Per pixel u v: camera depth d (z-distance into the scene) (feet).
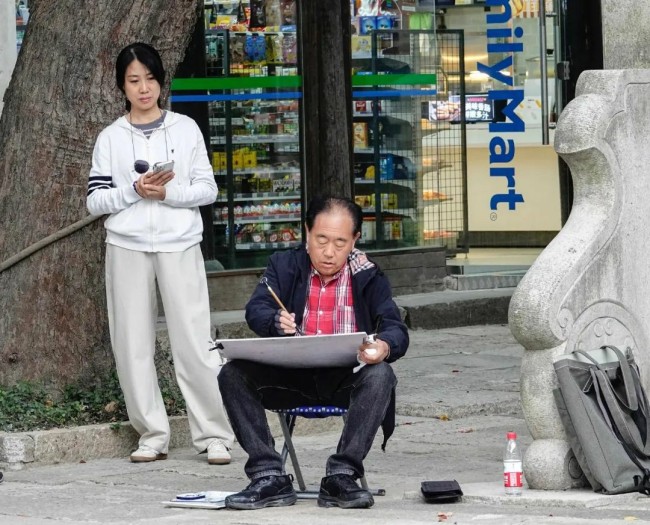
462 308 94.68
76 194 56.65
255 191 91.66
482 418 62.90
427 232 102.01
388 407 43.34
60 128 56.39
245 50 90.79
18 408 54.29
